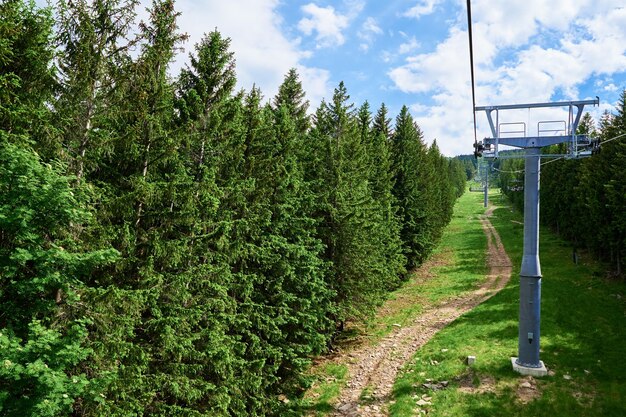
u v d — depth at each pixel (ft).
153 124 36.37
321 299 63.46
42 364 22.24
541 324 72.43
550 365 57.21
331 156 75.31
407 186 132.77
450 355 63.46
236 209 48.91
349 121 93.66
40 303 26.35
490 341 66.54
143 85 35.12
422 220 136.67
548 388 51.26
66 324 27.66
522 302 56.39
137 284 34.35
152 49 35.29
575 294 87.04
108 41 32.71
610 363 57.16
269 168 56.24
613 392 49.62
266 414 51.44
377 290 79.56
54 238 28.19
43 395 22.77
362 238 74.49
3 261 24.41
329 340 72.69
